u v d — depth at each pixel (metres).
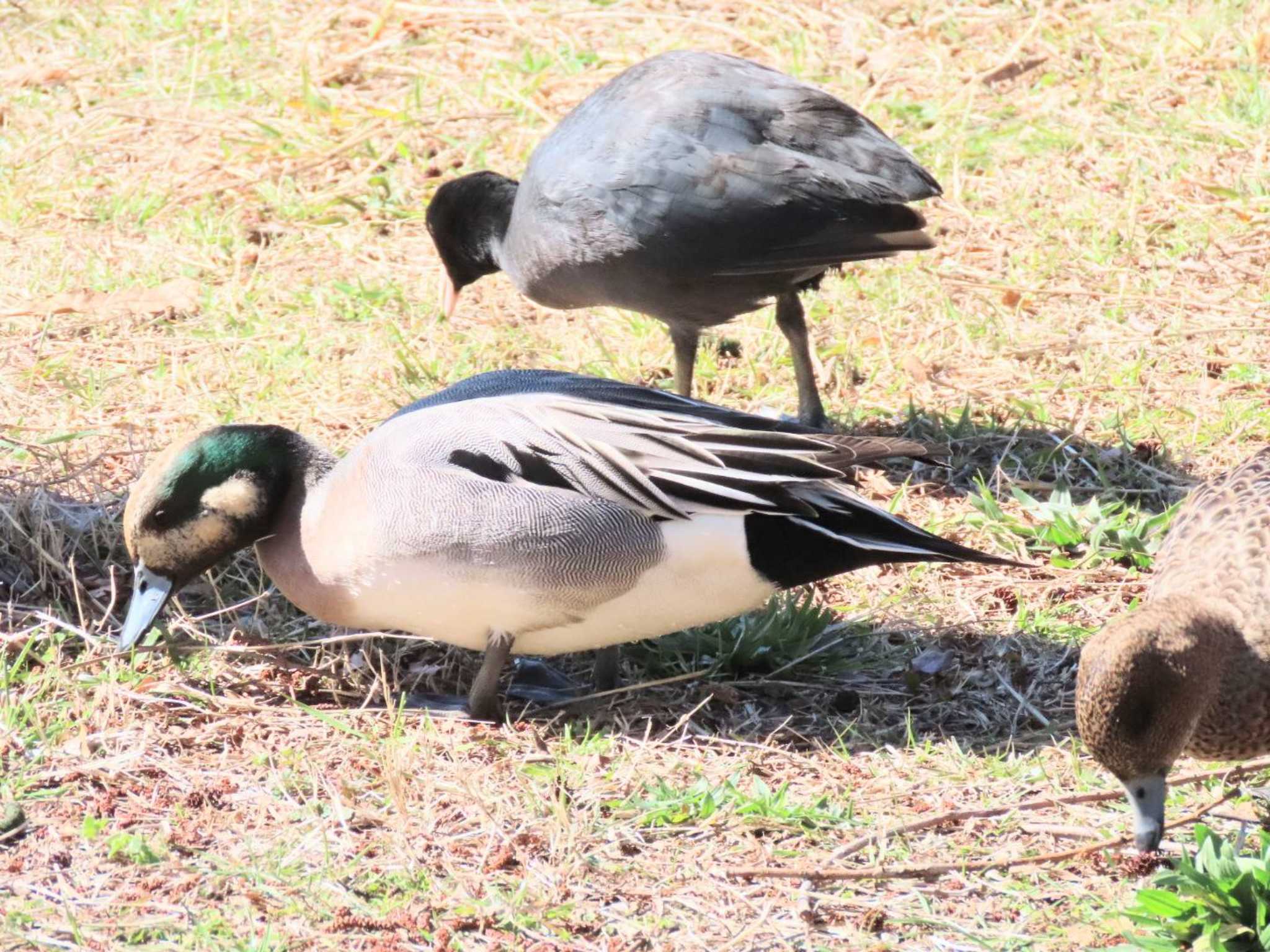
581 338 12.89
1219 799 7.72
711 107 10.74
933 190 10.84
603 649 8.77
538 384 8.76
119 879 6.89
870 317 13.14
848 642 9.25
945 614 9.55
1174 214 14.63
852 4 19.19
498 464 8.04
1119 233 14.22
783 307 11.42
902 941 6.64
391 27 18.81
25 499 9.80
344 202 14.90
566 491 7.98
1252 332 12.75
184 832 7.16
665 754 8.05
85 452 10.77
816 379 12.35
